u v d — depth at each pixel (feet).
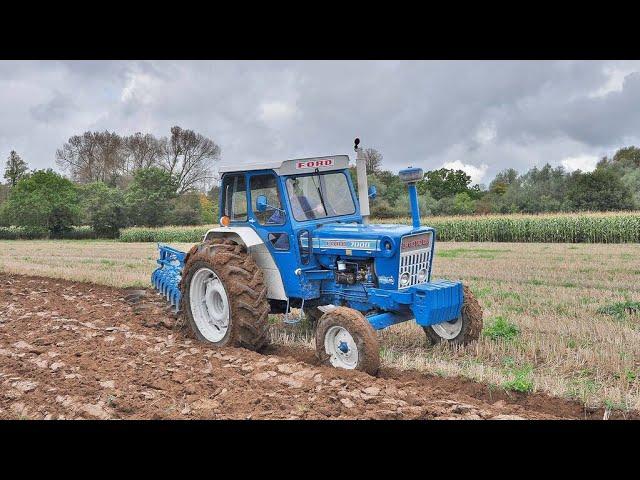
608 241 88.79
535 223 94.68
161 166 206.08
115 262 65.41
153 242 124.98
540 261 56.80
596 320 29.40
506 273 48.85
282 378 20.12
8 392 19.17
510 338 25.95
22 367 21.91
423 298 22.13
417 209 23.25
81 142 230.68
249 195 26.45
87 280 48.55
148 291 40.68
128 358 23.12
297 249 24.77
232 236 26.81
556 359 23.18
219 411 17.58
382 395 18.45
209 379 20.22
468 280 45.70
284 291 25.54
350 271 24.25
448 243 90.43
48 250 90.84
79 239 155.84
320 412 17.22
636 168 149.28
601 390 19.34
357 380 19.52
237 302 24.20
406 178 22.85
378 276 23.22
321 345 22.21
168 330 29.01
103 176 228.84
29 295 40.55
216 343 25.43
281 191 24.91
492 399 19.60
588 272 48.39
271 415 17.04
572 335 26.94
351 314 21.39
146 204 157.07
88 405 17.93
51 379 20.48
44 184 159.53
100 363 22.39
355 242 23.45
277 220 25.35
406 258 22.79
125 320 30.99
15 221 159.22
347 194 26.99
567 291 39.06
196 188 205.26
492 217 100.53
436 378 21.25
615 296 36.78
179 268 34.91
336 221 26.12
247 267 24.80
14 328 29.04
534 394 19.39
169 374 21.04
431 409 17.25
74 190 166.91
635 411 17.76
